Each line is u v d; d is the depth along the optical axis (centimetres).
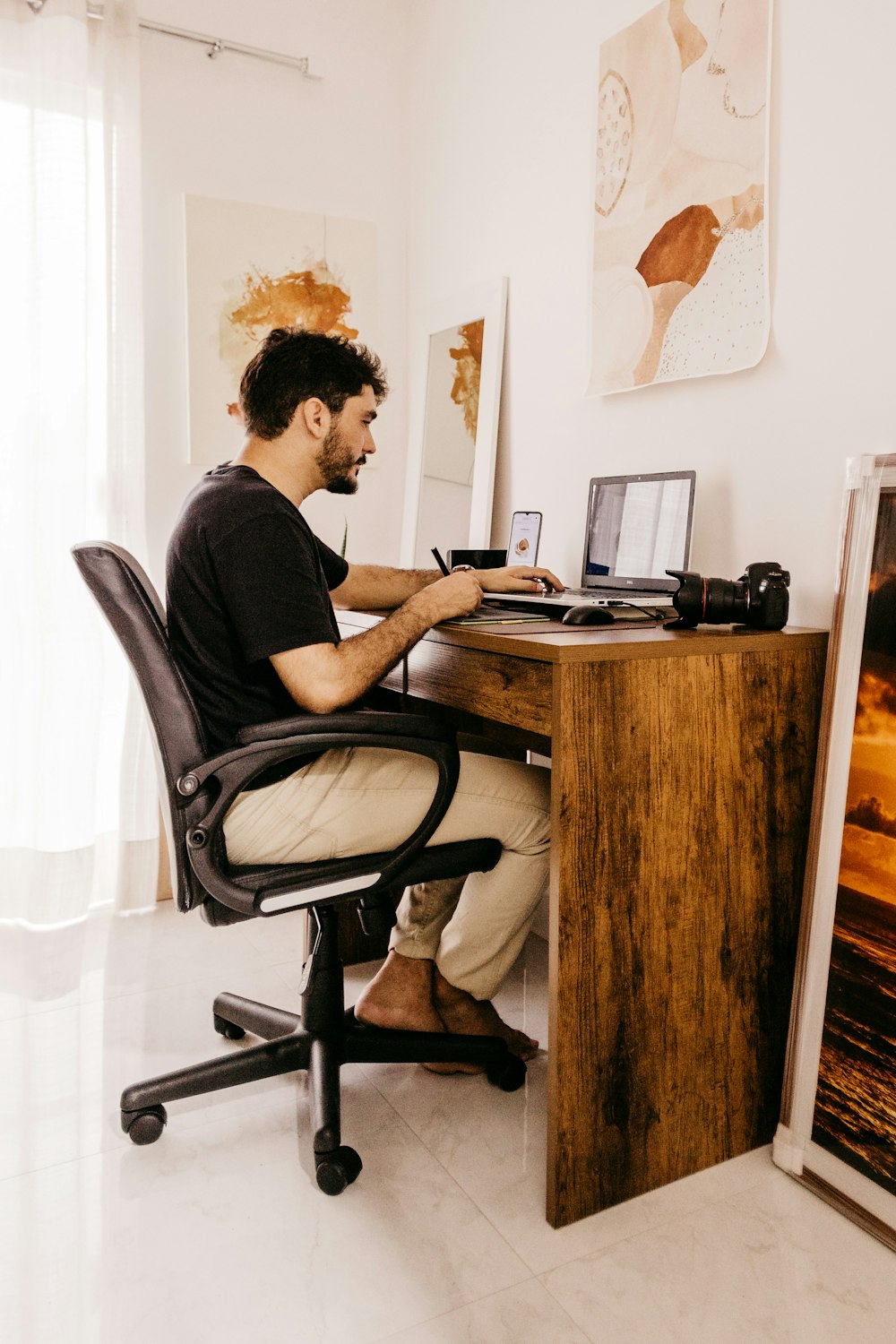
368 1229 125
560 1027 123
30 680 230
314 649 129
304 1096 158
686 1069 136
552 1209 125
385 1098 156
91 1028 177
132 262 228
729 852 136
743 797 137
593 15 196
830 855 135
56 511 224
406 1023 160
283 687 137
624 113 186
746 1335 109
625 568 181
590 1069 126
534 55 215
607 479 187
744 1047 142
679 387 179
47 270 219
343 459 150
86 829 232
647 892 129
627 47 184
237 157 249
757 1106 145
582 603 155
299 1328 109
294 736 127
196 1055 167
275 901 131
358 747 136
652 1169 134
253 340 255
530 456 226
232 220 249
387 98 269
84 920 231
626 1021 129
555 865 121
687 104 171
